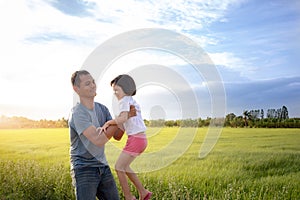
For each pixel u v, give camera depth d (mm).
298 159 6008
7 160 6676
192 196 5246
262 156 6109
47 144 7281
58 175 5539
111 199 2984
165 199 4902
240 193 5316
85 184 2838
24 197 5188
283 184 5461
